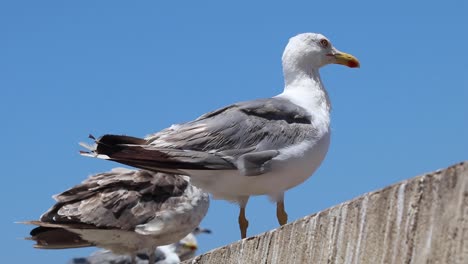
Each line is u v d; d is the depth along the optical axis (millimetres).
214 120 2604
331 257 1958
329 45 2760
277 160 2568
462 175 1604
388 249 1765
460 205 1591
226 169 2564
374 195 1848
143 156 2523
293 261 2041
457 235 1582
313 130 2619
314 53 2740
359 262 1852
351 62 2752
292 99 2682
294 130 2604
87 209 2922
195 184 2613
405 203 1741
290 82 2738
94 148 2539
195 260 2230
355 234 1889
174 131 2596
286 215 2631
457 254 1573
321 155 2627
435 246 1631
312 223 2023
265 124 2602
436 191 1662
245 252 2135
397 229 1749
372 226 1832
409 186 1739
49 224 2920
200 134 2578
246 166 2557
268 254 2090
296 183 2621
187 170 2572
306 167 2604
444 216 1626
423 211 1687
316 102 2689
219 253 2186
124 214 2922
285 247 2061
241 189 2602
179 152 2549
